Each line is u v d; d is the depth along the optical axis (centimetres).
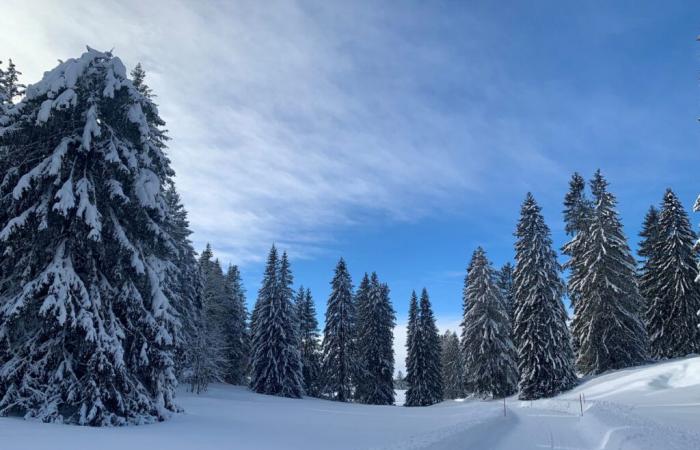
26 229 1338
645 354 3441
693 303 3428
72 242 1378
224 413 2200
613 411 1819
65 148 1351
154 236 1587
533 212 3988
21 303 1223
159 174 1714
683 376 2675
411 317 5697
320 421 2042
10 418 1201
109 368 1318
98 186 1466
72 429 1128
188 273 3366
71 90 1358
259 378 4684
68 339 1355
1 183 1399
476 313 4475
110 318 1411
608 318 3456
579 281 3684
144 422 1432
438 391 5472
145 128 1543
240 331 5684
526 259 3884
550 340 3622
